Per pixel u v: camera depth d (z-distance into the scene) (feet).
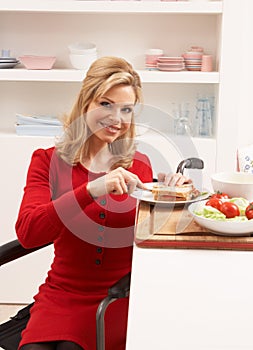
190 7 10.25
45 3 10.34
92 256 6.64
